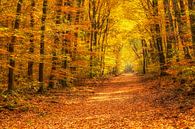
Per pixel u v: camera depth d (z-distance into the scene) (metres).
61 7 26.83
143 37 43.69
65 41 30.38
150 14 32.00
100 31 51.97
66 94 26.52
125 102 21.81
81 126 13.91
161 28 32.81
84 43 36.66
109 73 76.00
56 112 18.39
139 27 41.12
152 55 45.81
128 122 13.86
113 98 25.14
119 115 16.39
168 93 22.34
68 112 18.48
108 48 62.81
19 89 24.61
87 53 34.91
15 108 18.20
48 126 14.31
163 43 39.00
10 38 21.64
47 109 19.16
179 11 22.02
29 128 14.02
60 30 25.48
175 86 24.30
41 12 24.03
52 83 28.86
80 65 34.50
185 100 17.72
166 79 30.66
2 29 17.81
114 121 14.52
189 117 13.12
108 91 31.75
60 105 20.94
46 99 22.64
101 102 22.83
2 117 16.41
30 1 24.23
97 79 47.28
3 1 23.97
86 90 31.20
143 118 14.55
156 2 31.16
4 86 24.11
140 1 36.50
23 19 22.77
